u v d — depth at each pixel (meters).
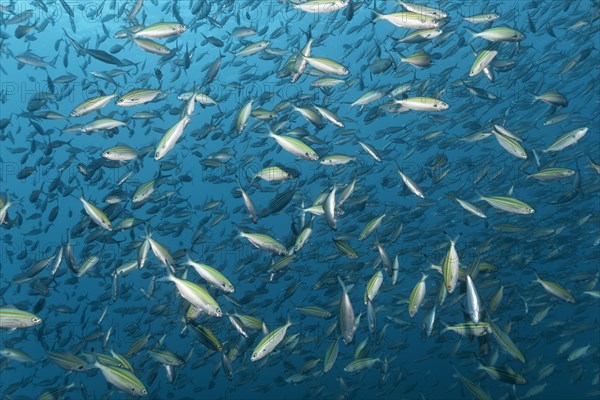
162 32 2.78
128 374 2.14
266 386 3.58
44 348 3.22
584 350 3.48
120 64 3.27
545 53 4.26
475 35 2.76
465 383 2.46
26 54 3.61
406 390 3.86
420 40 2.79
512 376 2.32
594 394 3.97
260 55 3.71
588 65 4.37
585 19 3.73
